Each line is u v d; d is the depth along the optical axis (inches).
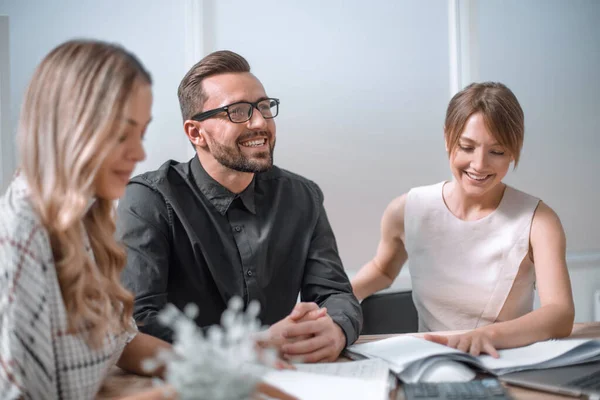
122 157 42.5
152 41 105.6
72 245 41.4
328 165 112.2
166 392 35.5
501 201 77.1
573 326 65.4
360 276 88.4
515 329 57.0
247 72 70.5
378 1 112.0
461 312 78.1
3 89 94.8
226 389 28.3
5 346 37.9
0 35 94.3
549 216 74.4
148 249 66.1
